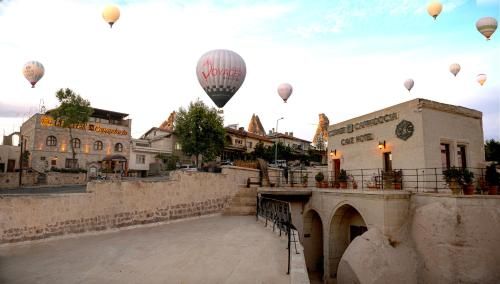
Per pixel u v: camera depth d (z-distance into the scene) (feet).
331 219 60.34
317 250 69.31
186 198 49.90
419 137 54.95
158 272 23.97
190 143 132.98
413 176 55.31
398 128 59.57
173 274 23.47
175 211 48.03
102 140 136.15
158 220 45.62
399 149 59.00
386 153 63.36
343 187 68.03
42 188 74.59
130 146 144.77
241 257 27.40
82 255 28.84
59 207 35.96
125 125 146.51
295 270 21.12
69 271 24.36
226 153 161.89
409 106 57.47
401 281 43.60
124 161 128.06
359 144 69.97
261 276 22.63
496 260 39.83
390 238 47.09
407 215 49.14
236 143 169.48
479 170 61.36
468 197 41.88
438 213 43.50
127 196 42.57
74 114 111.24
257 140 182.29
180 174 49.70
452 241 41.22
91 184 39.50
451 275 40.60
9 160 132.87
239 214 55.83
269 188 62.59
